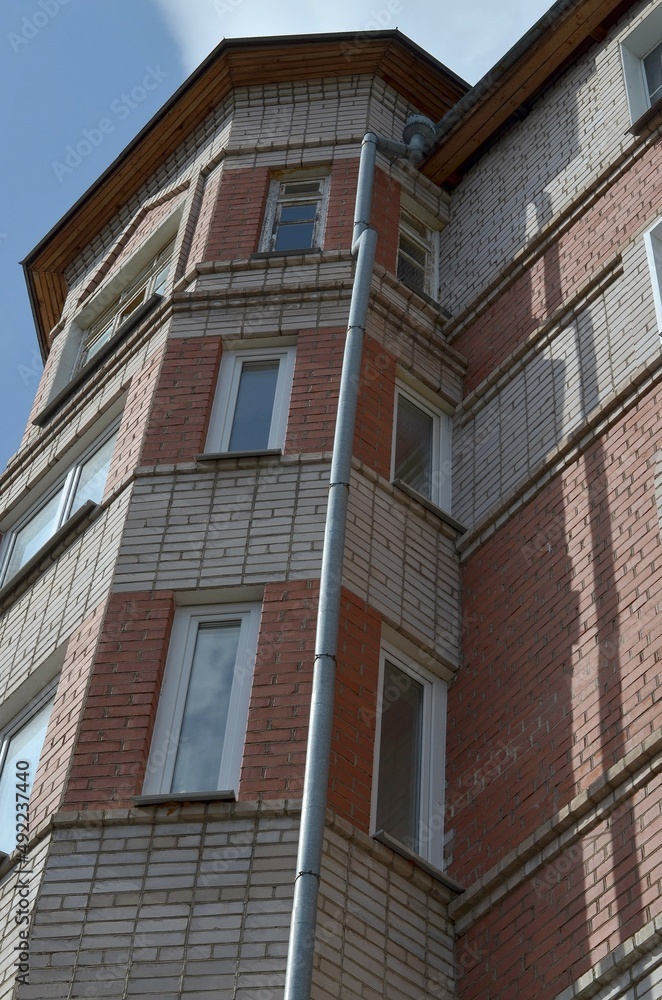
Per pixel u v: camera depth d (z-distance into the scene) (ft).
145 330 53.57
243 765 37.50
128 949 33.78
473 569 46.24
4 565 53.67
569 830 35.88
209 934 33.83
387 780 40.11
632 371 44.80
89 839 36.42
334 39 63.72
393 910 36.19
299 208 58.59
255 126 62.54
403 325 53.01
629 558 39.93
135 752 38.45
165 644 41.16
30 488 55.01
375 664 41.39
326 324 51.06
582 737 37.47
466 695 42.75
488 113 61.67
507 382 50.93
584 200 53.11
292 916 32.50
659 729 34.68
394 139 62.44
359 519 44.52
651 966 31.35
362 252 49.39
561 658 39.99
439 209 62.13
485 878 37.22
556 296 51.34
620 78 56.54
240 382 50.19
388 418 49.24
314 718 35.94
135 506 45.21
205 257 55.36
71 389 56.80
